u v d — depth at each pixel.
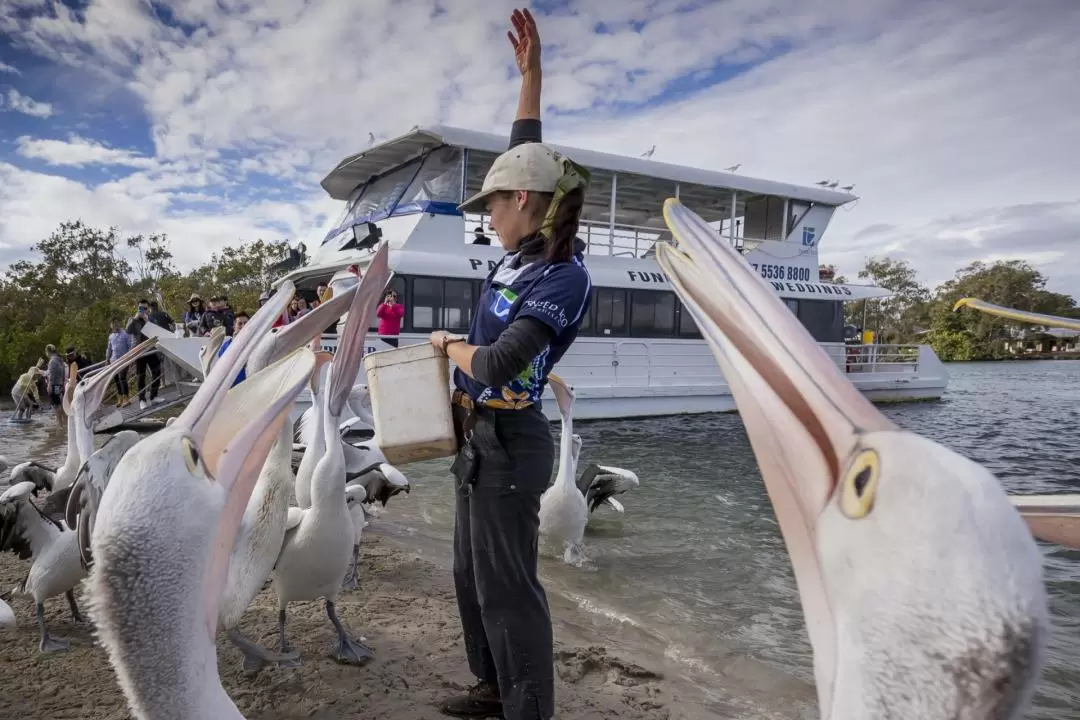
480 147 14.98
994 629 0.89
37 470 6.18
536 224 2.90
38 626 4.96
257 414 2.08
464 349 2.86
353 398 9.98
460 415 3.08
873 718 0.97
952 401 23.03
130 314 33.06
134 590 1.68
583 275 2.86
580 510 7.05
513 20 3.48
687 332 17.95
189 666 1.75
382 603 5.48
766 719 4.03
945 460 1.01
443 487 10.34
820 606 1.19
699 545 7.62
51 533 4.67
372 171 16.94
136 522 1.68
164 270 48.75
